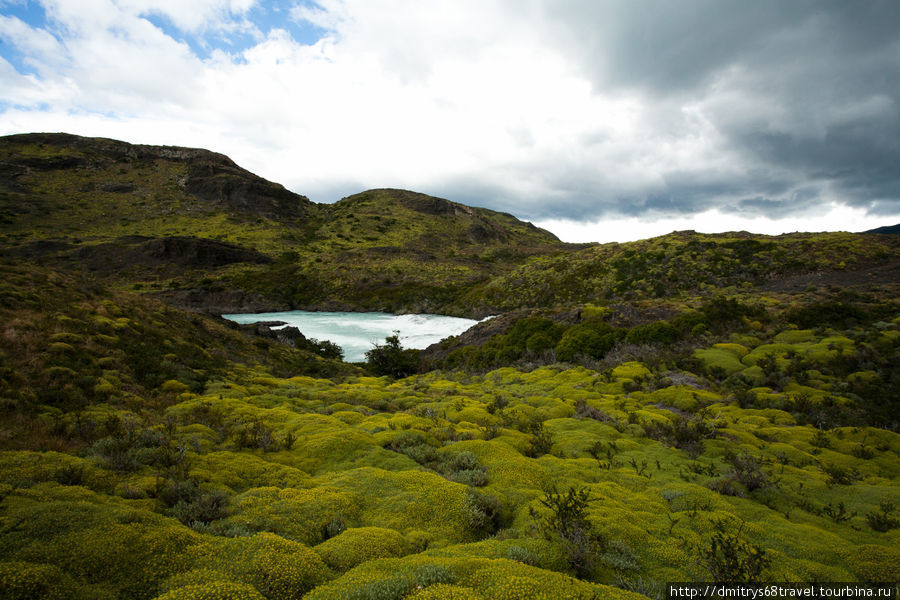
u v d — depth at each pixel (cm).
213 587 487
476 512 773
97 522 596
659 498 912
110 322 2086
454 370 3956
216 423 1373
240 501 789
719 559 612
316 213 19288
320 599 488
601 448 1285
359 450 1166
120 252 10031
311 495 833
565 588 510
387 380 3456
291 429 1371
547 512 793
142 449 962
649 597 530
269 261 11256
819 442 1416
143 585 503
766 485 980
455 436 1352
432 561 577
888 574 621
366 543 647
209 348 2678
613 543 672
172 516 708
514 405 1912
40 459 829
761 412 1756
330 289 9831
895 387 1966
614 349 3203
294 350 4081
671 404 1908
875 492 1000
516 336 4025
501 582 514
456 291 9519
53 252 9750
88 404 1309
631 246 8306
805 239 6525
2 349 1453
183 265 10038
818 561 661
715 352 2666
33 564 488
